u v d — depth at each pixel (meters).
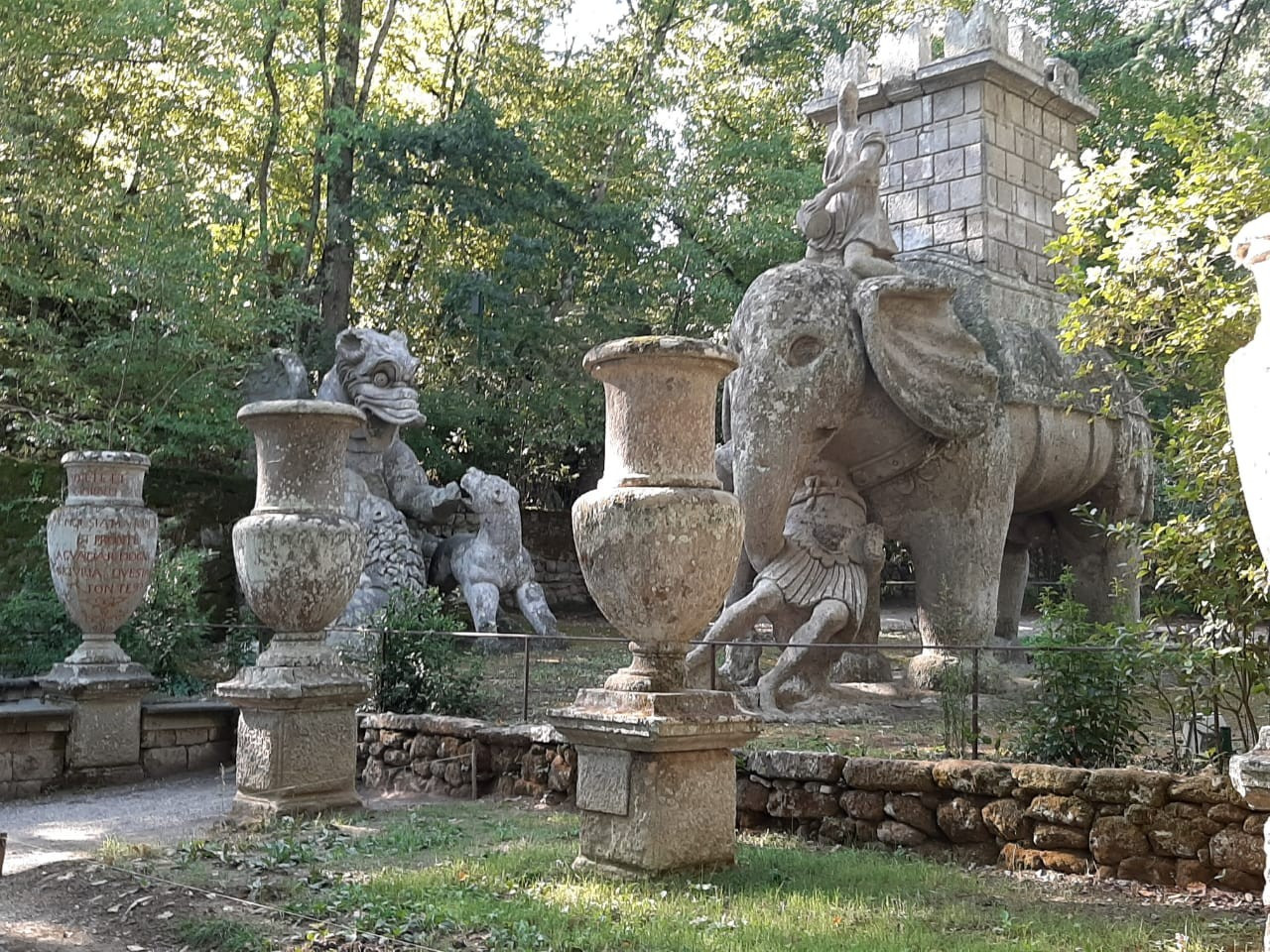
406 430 19.41
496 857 6.04
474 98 18.16
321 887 5.58
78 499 9.51
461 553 13.81
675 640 5.73
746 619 9.11
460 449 21.08
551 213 18.56
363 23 21.39
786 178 19.11
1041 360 10.67
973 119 11.19
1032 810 5.82
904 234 11.52
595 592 5.77
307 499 7.68
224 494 14.38
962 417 9.61
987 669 9.81
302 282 17.73
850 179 10.10
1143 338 7.82
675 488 5.63
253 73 18.75
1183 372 7.87
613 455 5.82
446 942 4.69
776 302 9.55
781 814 6.69
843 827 6.44
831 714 8.75
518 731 7.89
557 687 10.12
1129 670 6.45
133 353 14.23
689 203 19.44
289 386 14.91
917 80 11.48
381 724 8.75
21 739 8.80
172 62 16.70
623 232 18.83
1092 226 8.35
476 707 9.26
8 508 12.38
